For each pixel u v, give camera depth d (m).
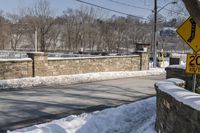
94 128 7.89
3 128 8.02
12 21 76.62
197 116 4.67
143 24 78.50
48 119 9.08
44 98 12.56
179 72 10.45
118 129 7.91
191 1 5.44
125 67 27.19
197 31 6.82
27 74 18.55
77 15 76.19
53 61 20.19
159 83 7.34
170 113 6.05
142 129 7.73
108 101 12.42
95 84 18.00
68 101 12.08
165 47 77.00
